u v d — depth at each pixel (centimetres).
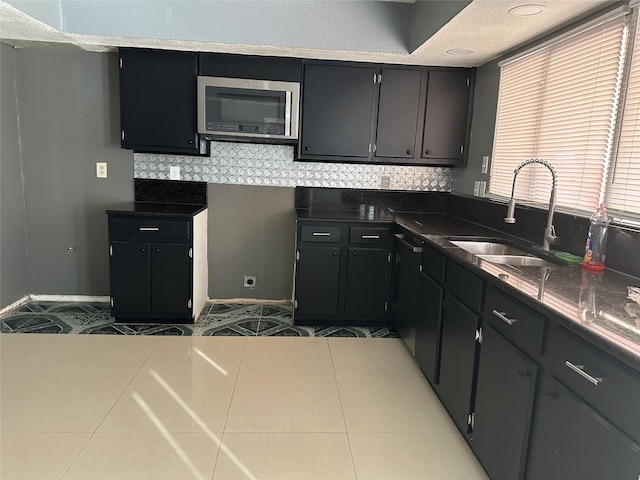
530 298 148
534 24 239
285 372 274
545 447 140
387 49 310
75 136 366
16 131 359
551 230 230
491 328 182
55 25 288
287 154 378
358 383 265
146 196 376
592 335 117
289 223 389
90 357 283
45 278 382
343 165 383
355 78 341
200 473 185
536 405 146
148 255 329
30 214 373
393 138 353
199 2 297
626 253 188
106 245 379
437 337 245
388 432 218
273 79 333
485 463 183
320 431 217
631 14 194
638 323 125
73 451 194
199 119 330
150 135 334
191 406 233
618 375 109
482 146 336
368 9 306
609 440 112
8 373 259
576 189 230
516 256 232
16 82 356
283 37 304
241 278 393
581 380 124
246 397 244
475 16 230
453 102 353
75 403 230
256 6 300
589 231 199
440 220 348
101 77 359
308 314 347
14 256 362
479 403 191
